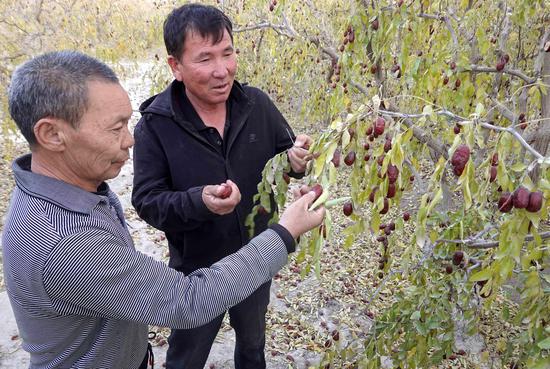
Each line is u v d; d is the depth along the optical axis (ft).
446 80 7.93
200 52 5.35
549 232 4.52
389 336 7.25
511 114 7.54
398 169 3.64
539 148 7.98
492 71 7.77
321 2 15.80
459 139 3.39
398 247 12.69
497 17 9.25
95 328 3.92
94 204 3.70
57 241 3.36
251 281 3.74
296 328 11.38
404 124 4.18
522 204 3.14
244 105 6.07
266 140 6.38
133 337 4.39
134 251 3.72
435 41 8.49
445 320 6.56
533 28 10.45
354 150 4.00
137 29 30.04
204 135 5.90
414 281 7.19
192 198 5.08
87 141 3.52
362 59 8.29
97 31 28.27
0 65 21.59
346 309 12.12
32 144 3.60
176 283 3.67
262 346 7.68
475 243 5.79
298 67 11.86
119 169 3.97
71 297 3.44
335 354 7.25
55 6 26.89
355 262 14.19
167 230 5.67
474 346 9.89
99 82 3.49
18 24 23.91
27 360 9.90
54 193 3.55
